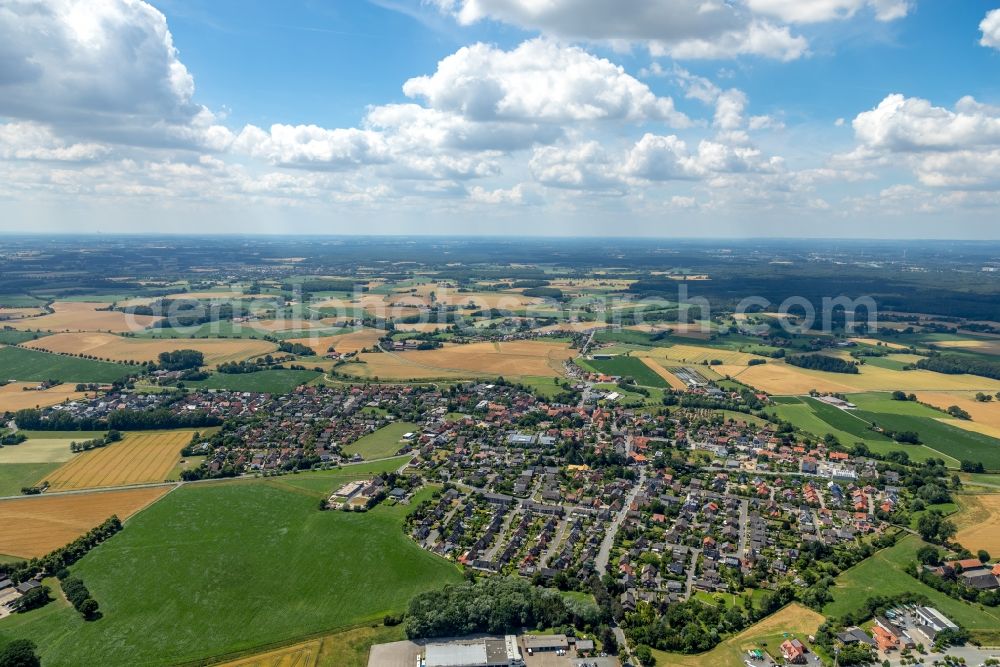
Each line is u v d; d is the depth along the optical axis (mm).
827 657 165125
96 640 171000
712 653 166750
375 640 171500
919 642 170250
